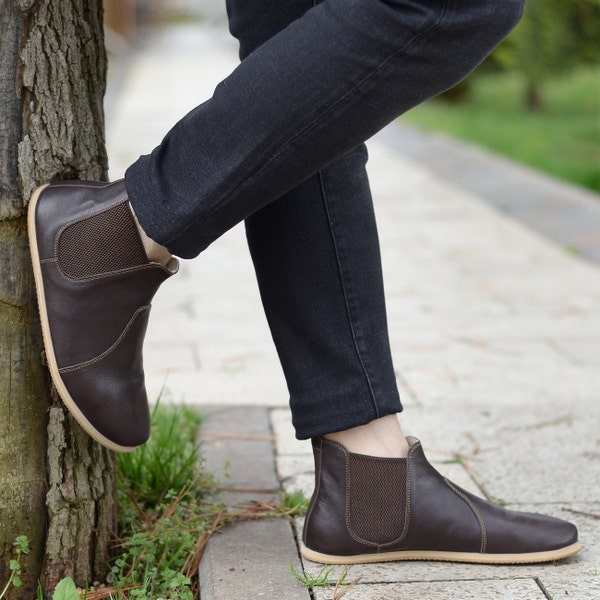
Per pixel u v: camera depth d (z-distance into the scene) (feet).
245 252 14.08
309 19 3.76
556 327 10.32
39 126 4.36
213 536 5.16
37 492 4.60
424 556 4.85
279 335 4.67
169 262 4.31
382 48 3.64
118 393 4.32
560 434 7.02
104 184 4.27
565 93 42.22
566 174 23.34
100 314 4.23
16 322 4.44
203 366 8.84
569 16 31.94
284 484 6.04
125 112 30.01
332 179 4.49
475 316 10.79
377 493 4.73
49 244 4.20
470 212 17.25
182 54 65.05
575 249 14.32
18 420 4.52
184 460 6.04
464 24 3.60
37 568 4.66
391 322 10.59
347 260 4.54
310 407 4.62
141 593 4.50
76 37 4.47
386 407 4.61
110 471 4.94
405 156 24.66
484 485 6.05
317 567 4.80
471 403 7.83
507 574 4.72
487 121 34.83
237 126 3.82
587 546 5.08
